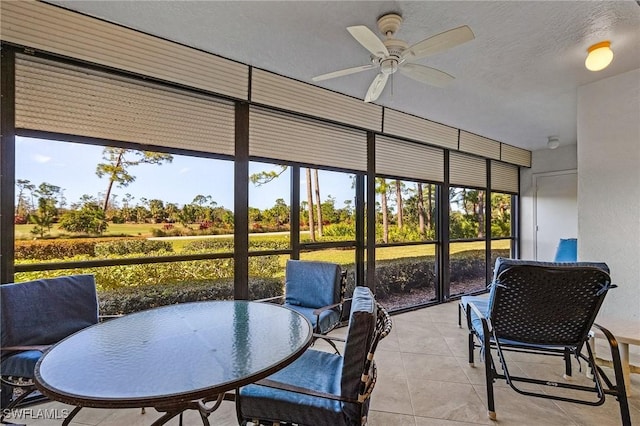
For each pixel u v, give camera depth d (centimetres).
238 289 292
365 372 124
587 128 301
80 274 228
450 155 473
